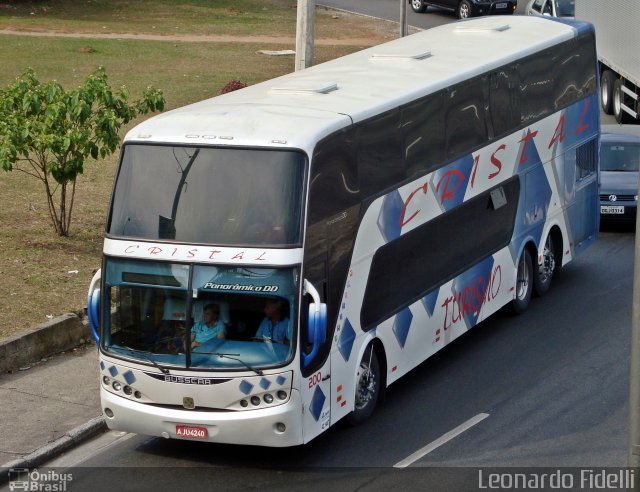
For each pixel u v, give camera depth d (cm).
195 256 2092
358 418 2408
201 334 2097
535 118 3212
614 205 4094
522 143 3136
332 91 2534
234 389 2086
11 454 2197
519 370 2770
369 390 2434
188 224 2112
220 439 2108
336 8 9194
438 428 2402
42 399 2483
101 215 3738
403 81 2678
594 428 2386
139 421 2156
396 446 2302
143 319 2139
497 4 8269
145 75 6078
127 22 8031
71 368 2680
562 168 3425
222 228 2097
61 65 6244
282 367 2070
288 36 7850
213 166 2131
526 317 3209
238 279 2083
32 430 2316
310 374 2130
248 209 2098
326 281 2189
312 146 2133
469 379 2716
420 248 2614
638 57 5181
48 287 3048
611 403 2530
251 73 6303
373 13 8944
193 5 8994
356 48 7325
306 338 2108
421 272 2628
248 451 2288
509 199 3080
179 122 2219
